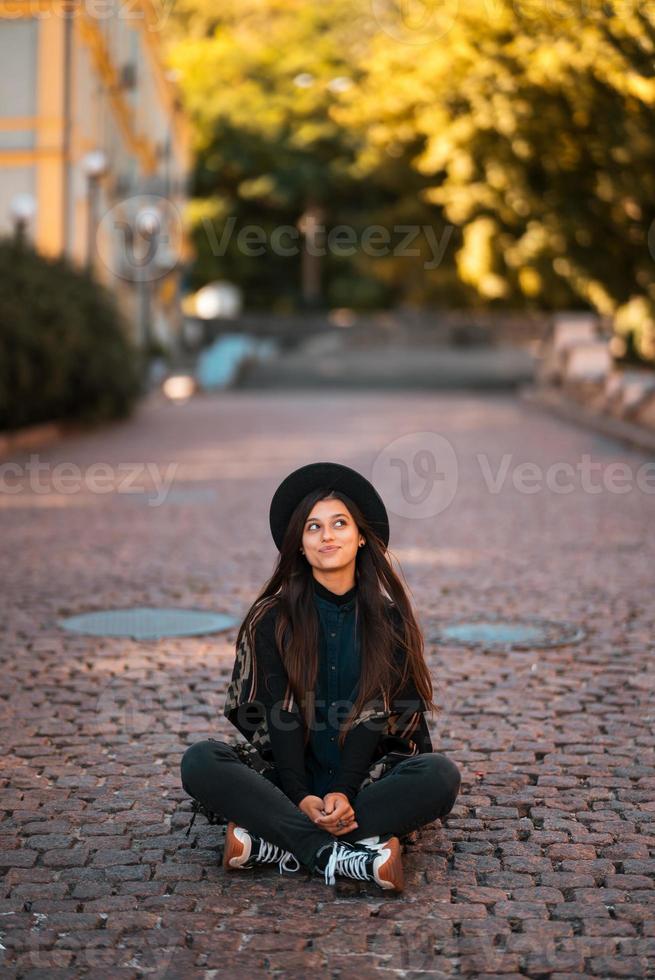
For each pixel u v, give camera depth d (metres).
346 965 4.41
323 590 5.44
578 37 21.28
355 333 62.81
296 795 5.20
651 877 5.17
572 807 5.99
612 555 12.95
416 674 5.43
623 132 23.52
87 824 5.76
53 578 11.76
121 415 30.89
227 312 64.94
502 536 14.26
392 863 4.93
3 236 27.31
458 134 30.83
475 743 6.95
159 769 6.52
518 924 4.74
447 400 41.50
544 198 30.64
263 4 64.50
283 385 51.00
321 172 64.75
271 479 19.67
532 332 60.00
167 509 16.48
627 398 27.02
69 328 26.11
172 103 56.59
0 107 33.53
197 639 9.42
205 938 4.61
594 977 4.31
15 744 6.93
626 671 8.49
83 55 35.41
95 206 35.97
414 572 12.05
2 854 5.39
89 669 8.54
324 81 63.25
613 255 31.69
